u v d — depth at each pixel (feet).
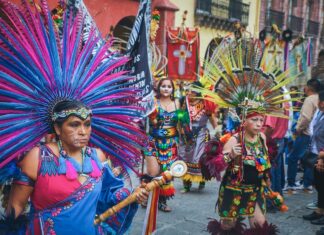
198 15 52.54
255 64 12.21
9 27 7.14
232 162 11.82
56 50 7.43
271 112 12.23
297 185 22.66
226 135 12.28
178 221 16.42
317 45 85.46
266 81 12.12
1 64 7.07
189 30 33.27
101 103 8.00
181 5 50.31
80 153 7.45
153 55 21.52
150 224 8.67
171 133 17.25
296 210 18.60
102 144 8.23
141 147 8.63
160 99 17.34
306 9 81.76
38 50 7.25
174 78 32.83
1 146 6.81
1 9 7.39
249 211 11.97
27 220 7.16
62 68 7.50
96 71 7.98
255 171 11.75
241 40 12.60
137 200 7.80
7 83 7.02
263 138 12.30
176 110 17.34
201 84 16.51
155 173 17.12
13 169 7.02
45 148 7.16
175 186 22.06
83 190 7.15
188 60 33.30
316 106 19.40
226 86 12.34
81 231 7.05
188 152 20.10
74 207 7.05
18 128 7.03
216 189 21.57
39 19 7.42
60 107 7.09
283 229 16.14
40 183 7.00
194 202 19.15
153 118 16.99
